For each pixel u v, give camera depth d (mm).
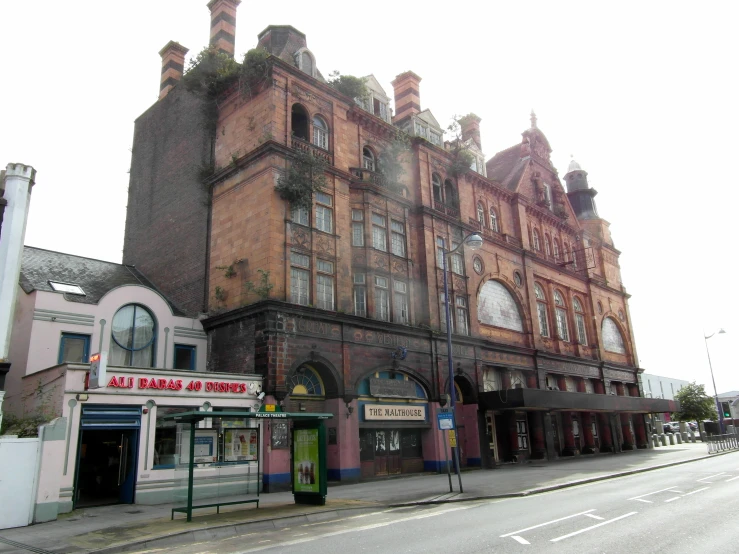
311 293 23156
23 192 17141
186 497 14492
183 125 29406
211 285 24734
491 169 44812
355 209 26688
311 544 10859
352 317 23828
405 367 26016
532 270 37969
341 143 26609
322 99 26297
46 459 14281
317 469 16125
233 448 16953
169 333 22906
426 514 14562
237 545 11125
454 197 33219
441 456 26594
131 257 31141
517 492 18172
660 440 48750
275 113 23906
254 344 21500
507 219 37594
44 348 19672
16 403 18766
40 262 24281
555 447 36031
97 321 21094
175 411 18438
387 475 24719
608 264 48906
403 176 29984
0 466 13445
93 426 16625
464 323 30734
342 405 22781
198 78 27141
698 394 61062
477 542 10352
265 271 21969
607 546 9719
